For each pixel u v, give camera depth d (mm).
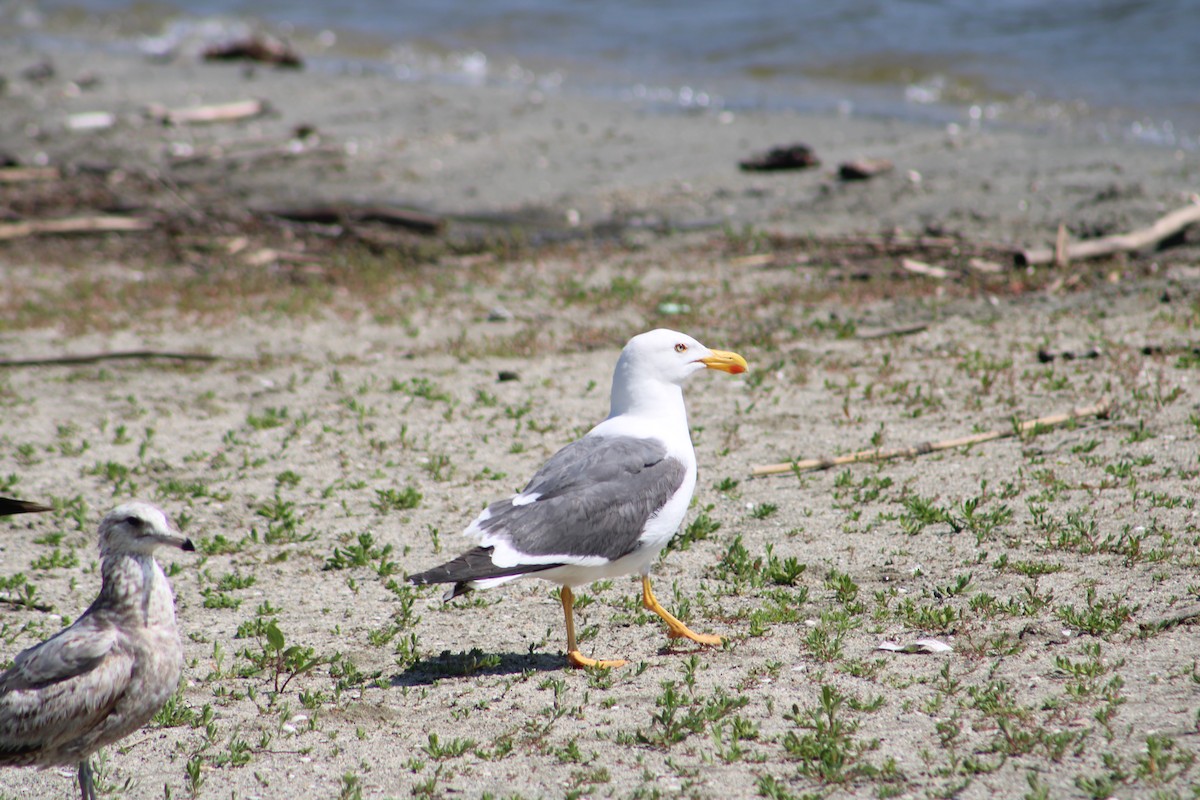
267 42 41219
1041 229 21203
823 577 9828
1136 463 11469
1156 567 9289
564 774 6977
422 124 32531
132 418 14812
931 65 36719
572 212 25516
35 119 33531
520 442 13531
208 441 13930
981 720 7238
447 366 16500
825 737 7074
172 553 10875
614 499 8289
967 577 9289
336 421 14453
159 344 18000
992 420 13086
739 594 9609
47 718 6117
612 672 8406
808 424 13508
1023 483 11320
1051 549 9820
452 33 46625
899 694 7684
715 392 14828
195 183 28172
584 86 37844
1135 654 7930
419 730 7625
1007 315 17016
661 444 8766
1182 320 15828
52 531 11539
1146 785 6312
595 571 8320
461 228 24844
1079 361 14688
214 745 7461
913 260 20219
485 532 8047
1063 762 6668
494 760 7180
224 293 20641
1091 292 17578
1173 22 39031
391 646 8969
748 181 26453
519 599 9883
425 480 12547
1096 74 34500
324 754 7324
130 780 7047
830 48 39625
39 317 19328
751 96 35156
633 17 46938
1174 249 19344
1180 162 24688
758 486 11914
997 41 38844
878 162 25594
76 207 26500
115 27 50531
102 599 6383
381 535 11188
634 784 6824
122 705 6328
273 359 17094
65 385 16188
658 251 22359
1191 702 7168
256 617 9547
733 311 18156
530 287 20297
